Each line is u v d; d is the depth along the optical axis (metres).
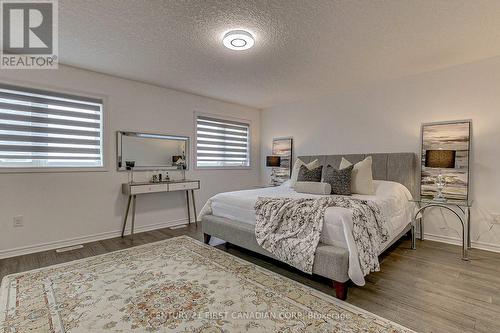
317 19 2.20
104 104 3.53
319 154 4.69
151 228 4.01
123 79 3.70
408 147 3.63
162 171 4.16
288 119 5.23
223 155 5.14
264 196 3.05
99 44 2.66
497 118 2.96
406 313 1.76
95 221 3.45
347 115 4.29
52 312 1.77
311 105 4.82
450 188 3.24
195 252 2.95
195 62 3.13
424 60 3.08
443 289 2.10
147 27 2.33
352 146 4.23
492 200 3.00
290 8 2.04
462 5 1.99
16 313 1.76
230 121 5.23
